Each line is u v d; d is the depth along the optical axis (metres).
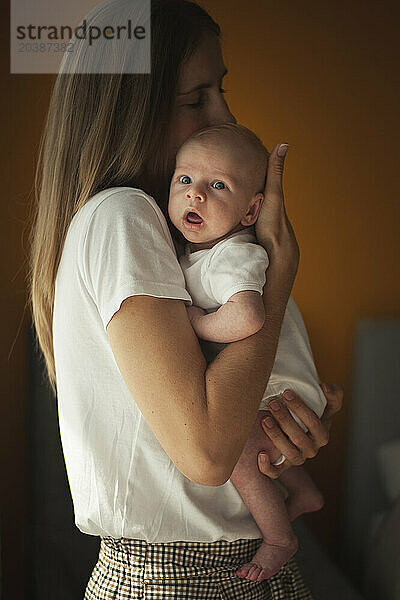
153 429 0.91
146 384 0.90
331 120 2.56
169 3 1.10
